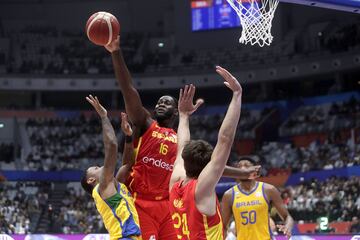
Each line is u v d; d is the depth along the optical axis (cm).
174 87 3753
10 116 3684
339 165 2861
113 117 3762
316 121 3391
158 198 627
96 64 3928
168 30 4156
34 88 3734
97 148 3525
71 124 3703
